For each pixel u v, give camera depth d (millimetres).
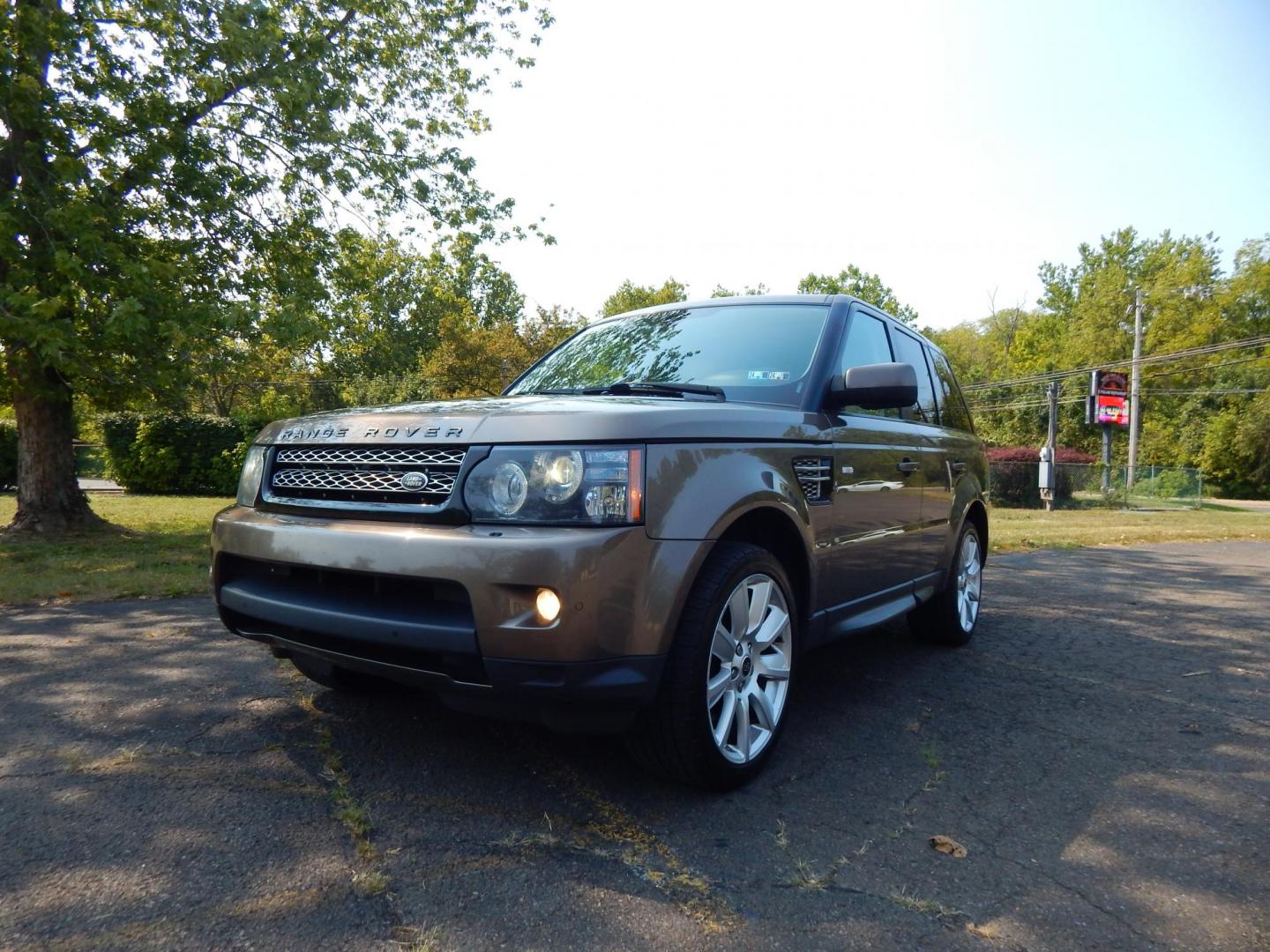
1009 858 2350
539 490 2361
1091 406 30359
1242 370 45031
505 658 2279
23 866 2107
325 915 1930
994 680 4277
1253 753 3281
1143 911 2092
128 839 2260
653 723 2525
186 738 3025
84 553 8242
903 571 4113
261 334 10047
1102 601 6805
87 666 3922
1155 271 58438
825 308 3936
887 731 3418
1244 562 10164
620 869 2193
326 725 3176
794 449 3080
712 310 4188
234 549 2867
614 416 2455
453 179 12875
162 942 1804
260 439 3129
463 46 13398
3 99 8531
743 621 2756
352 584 2582
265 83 10359
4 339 8484
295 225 11539
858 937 1925
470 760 2891
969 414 5707
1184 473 28703
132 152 9906
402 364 31812
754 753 2820
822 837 2426
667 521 2441
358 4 11680
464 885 2084
